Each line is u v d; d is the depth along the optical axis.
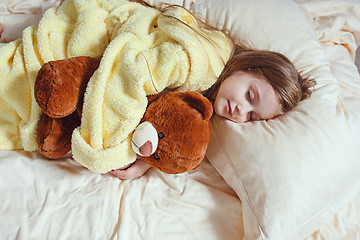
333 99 0.91
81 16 0.82
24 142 0.80
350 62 1.21
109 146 0.69
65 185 0.77
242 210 0.79
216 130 0.88
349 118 0.87
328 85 0.94
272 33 1.01
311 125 0.82
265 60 0.89
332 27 1.23
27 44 0.80
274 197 0.72
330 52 1.23
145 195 0.81
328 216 0.80
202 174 0.89
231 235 0.77
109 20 0.84
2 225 0.70
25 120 0.81
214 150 0.88
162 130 0.65
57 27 0.85
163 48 0.72
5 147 0.83
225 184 0.88
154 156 0.68
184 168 0.68
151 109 0.68
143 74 0.67
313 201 0.75
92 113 0.67
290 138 0.79
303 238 0.79
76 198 0.76
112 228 0.73
